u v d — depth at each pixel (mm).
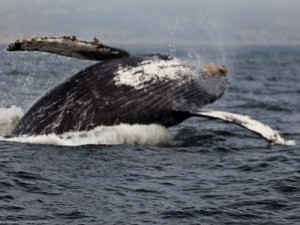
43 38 61969
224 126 80312
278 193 48094
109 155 57188
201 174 53469
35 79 103938
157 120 63219
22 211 42656
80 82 63000
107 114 61844
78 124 61188
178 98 63500
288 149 63719
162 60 66312
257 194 47781
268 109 107500
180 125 79750
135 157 57406
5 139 61469
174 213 43438
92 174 51406
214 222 42219
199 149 63219
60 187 47750
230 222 42250
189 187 49500
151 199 46250
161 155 59219
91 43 63938
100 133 61344
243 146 65938
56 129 61125
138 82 63625
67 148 58500
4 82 98375
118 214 42938
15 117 70062
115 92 62688
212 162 57781
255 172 54438
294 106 111500
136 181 50406
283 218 42938
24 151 56688
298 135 77250
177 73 65625
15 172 50312
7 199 44656
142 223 41531
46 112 62250
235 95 133750
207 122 83938
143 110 62750
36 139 60688
